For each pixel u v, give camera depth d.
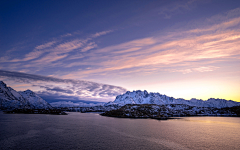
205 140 82.12
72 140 77.19
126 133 100.88
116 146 67.75
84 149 62.41
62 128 117.19
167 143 74.88
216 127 135.62
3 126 117.50
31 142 71.50
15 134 88.56
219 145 72.38
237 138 88.19
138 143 73.88
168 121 194.75
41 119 191.12
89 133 98.12
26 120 171.38
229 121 199.12
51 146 65.56
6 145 65.88
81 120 194.62
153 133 101.75
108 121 186.38
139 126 138.50
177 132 106.38
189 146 70.25
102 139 81.00
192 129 121.81
